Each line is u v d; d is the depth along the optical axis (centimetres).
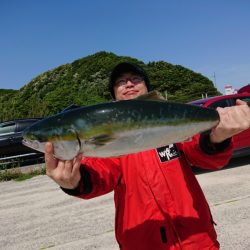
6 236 220
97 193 85
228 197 242
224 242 171
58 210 265
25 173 482
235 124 73
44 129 73
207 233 84
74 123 72
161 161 86
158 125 74
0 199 335
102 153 73
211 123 76
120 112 73
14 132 559
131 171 87
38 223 238
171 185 85
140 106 74
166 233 82
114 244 183
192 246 82
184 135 76
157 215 83
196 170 350
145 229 84
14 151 555
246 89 430
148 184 85
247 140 341
